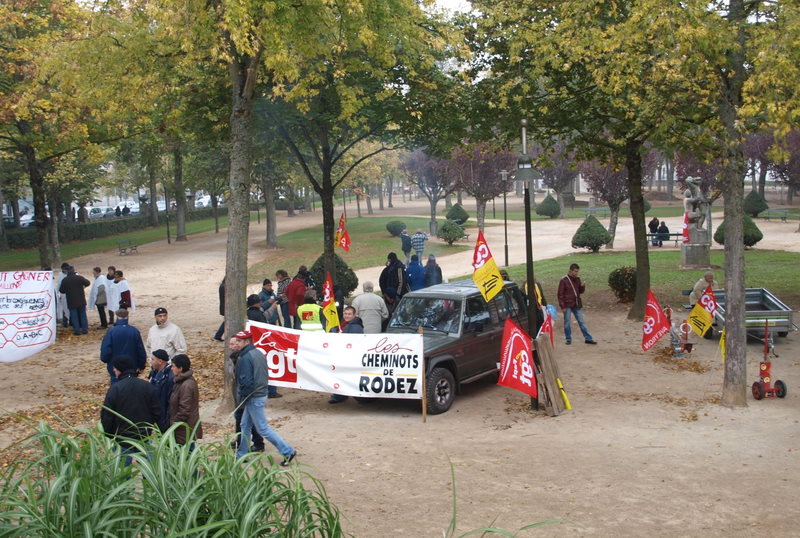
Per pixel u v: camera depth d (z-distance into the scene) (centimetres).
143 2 1366
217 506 423
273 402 1207
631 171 1778
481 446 934
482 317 1241
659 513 706
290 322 1703
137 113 1727
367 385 1110
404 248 3484
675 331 1420
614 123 1714
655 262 2861
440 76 1716
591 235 3378
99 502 399
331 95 1638
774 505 719
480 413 1111
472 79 1769
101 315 1956
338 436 992
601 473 821
